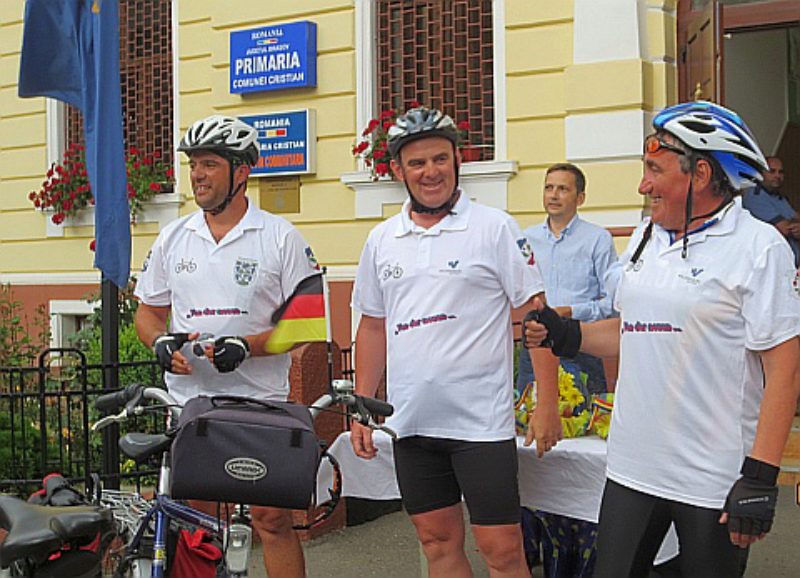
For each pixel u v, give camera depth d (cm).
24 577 301
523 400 425
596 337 337
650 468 296
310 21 851
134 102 977
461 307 356
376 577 518
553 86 753
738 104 891
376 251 379
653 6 725
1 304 925
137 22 972
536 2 756
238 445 295
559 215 536
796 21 717
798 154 992
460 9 803
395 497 439
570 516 405
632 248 311
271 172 864
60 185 995
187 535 338
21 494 552
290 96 862
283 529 396
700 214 293
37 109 1037
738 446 286
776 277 278
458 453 357
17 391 650
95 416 599
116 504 346
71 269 1010
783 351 278
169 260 399
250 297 386
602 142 728
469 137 800
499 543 355
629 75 718
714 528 287
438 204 361
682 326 288
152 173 947
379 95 837
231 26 886
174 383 395
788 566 511
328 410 331
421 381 358
